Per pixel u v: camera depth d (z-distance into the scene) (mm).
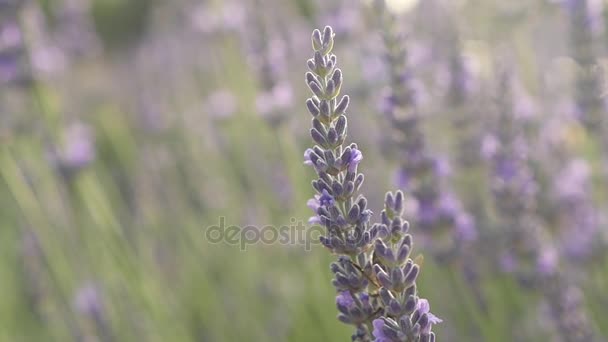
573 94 757
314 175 929
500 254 684
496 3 960
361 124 890
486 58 960
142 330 863
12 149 898
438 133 876
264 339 927
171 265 1056
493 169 669
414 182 641
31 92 868
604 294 775
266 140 995
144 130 1481
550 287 663
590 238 772
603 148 756
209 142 1131
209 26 1072
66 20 1320
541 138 866
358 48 904
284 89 835
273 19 959
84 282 890
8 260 1137
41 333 1048
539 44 962
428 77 931
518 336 750
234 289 985
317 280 804
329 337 804
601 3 717
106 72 1574
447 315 825
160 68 1552
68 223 894
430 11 979
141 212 1067
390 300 460
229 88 1114
